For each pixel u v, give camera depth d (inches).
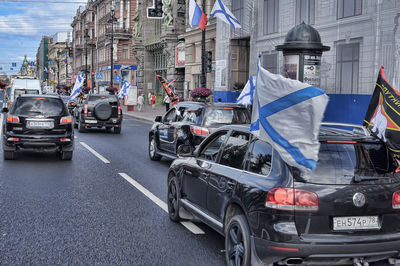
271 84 175.8
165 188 380.5
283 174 176.1
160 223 275.0
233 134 225.9
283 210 171.6
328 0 743.1
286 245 169.8
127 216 289.9
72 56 4345.5
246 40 1150.3
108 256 216.1
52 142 512.7
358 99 665.0
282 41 880.3
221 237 249.3
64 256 215.5
